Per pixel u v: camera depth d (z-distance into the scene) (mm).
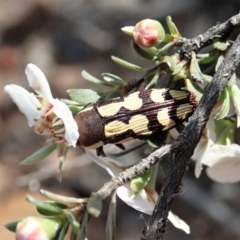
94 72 643
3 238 458
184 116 188
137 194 189
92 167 515
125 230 477
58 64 696
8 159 565
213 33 199
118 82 200
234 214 438
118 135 185
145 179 188
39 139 586
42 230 172
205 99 180
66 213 174
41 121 186
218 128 217
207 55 200
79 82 656
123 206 493
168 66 196
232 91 189
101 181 506
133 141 206
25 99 186
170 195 176
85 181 508
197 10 532
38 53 718
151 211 187
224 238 430
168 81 197
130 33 197
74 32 700
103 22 667
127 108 186
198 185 453
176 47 198
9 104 636
